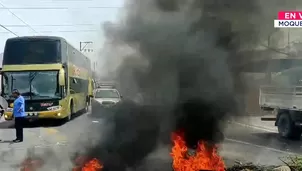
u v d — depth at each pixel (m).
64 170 7.26
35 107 15.79
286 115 12.62
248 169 6.86
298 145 10.96
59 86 16.03
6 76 15.87
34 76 15.91
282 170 6.71
